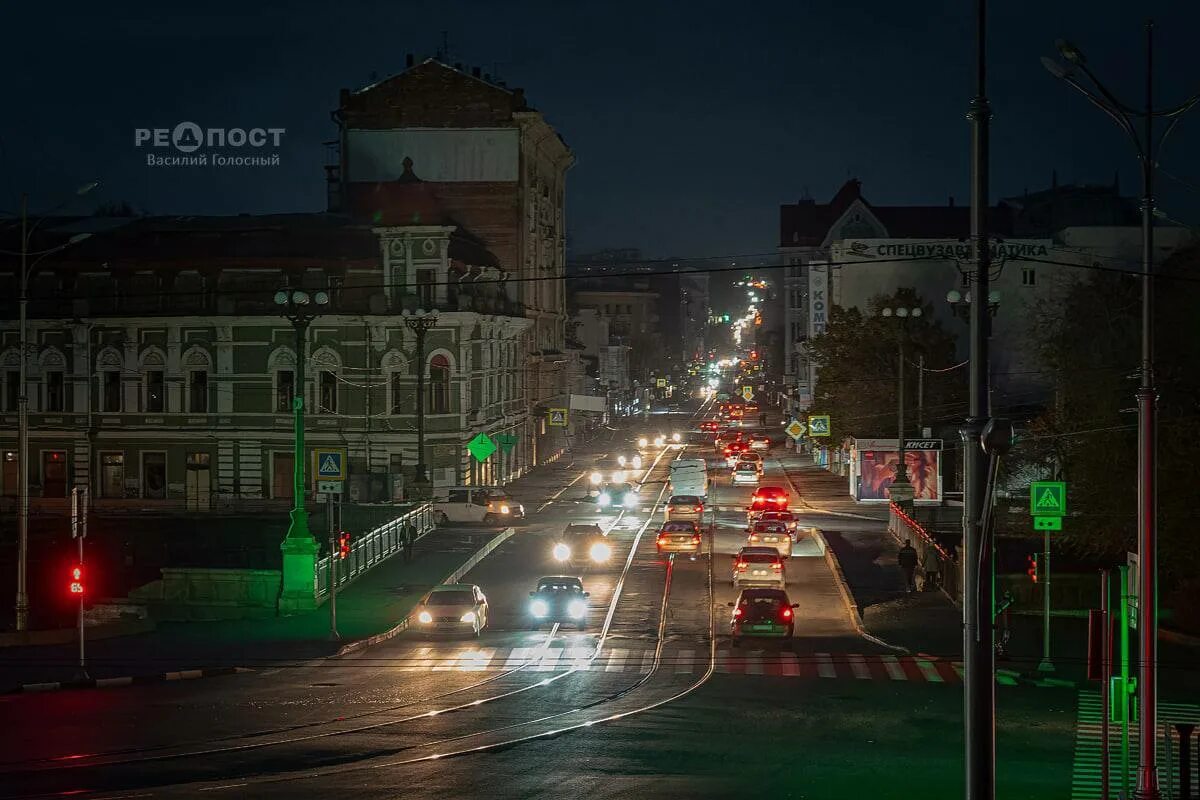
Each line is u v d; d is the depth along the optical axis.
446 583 54.69
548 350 113.25
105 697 34.31
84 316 81.88
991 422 16.91
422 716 31.31
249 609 50.34
